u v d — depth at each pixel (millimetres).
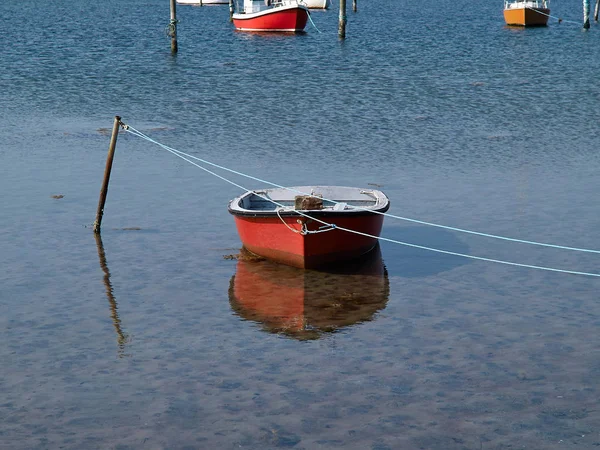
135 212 18797
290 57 48719
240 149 25641
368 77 40719
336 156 24703
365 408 10172
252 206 17172
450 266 15500
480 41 57438
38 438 9523
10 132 27938
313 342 12102
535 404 10242
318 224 14852
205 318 13016
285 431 9648
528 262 15641
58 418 9953
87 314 13133
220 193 20453
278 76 41188
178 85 38562
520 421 9852
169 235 17203
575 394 10469
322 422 9852
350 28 68188
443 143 26531
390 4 103688
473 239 17047
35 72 42438
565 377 10922
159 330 12539
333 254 15430
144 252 16141
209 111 32125
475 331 12445
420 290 14250
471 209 19125
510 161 24000
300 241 14969
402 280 14766
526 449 9289
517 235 17250
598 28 67125
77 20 77188
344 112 31859
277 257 15609
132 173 22375
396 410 10117
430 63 45812
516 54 50000
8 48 52688
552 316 13008
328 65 45156
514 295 13953
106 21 76125
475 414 10023
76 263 15492
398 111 32125
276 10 62438
